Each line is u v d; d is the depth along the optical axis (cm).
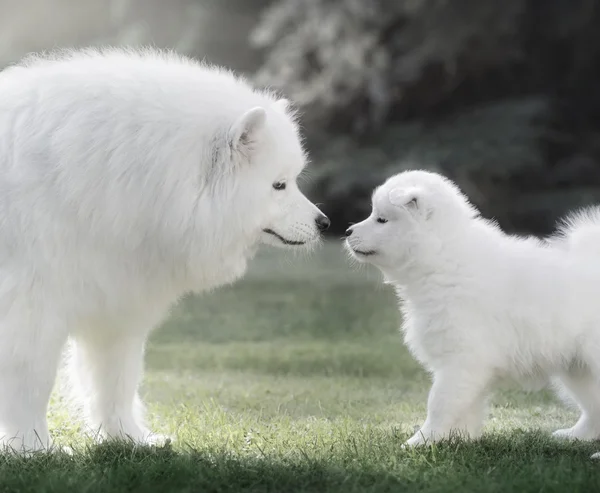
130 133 709
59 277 706
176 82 736
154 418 926
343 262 2861
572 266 813
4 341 699
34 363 707
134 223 715
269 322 1831
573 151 3522
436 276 811
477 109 3525
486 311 794
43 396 718
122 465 681
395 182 866
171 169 709
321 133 3619
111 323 758
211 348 1530
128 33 4109
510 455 743
